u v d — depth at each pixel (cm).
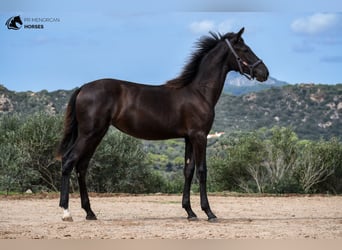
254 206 1605
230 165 2747
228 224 1106
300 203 1730
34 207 1476
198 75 1165
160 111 1134
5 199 1725
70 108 1141
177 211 1420
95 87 1120
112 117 1125
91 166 2491
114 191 2586
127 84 1145
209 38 1190
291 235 966
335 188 2747
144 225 1083
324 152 2736
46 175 2570
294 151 2752
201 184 1145
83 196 1158
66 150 1148
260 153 2723
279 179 2595
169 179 3075
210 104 1154
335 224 1120
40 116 2597
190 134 1141
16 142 2555
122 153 2586
